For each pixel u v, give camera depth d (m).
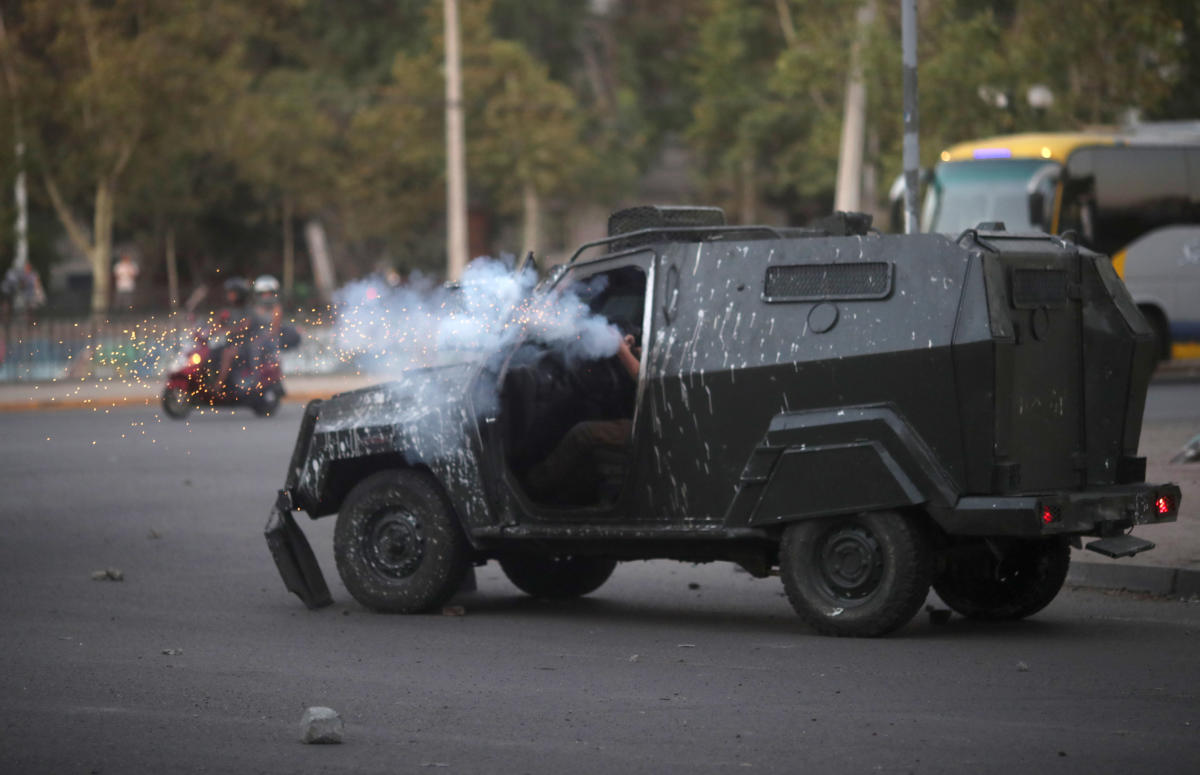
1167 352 51.00
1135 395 15.27
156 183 82.00
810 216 104.25
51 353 55.59
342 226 94.06
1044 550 15.51
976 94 56.78
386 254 95.94
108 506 26.02
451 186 64.25
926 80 56.84
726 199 100.88
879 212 78.25
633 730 11.13
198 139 73.62
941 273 14.14
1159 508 14.98
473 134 88.88
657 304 15.43
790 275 14.83
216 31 71.81
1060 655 13.74
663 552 15.41
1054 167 48.56
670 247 15.54
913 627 15.36
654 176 112.25
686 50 111.50
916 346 14.05
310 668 13.47
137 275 96.06
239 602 17.34
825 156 79.19
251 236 96.50
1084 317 14.96
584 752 10.54
